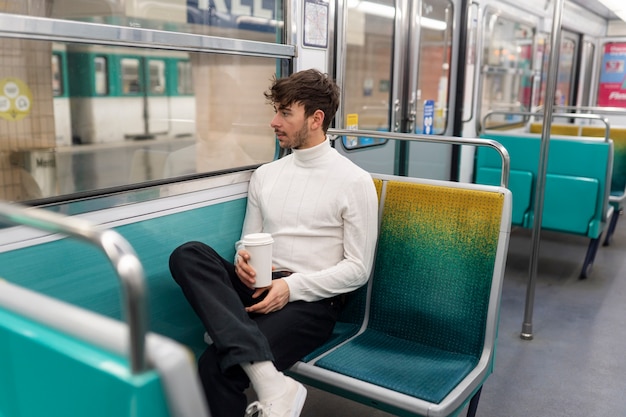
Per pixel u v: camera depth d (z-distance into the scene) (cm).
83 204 175
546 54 707
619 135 534
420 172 464
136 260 70
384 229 225
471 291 206
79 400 70
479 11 503
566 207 419
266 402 164
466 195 210
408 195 221
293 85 206
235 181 232
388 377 185
